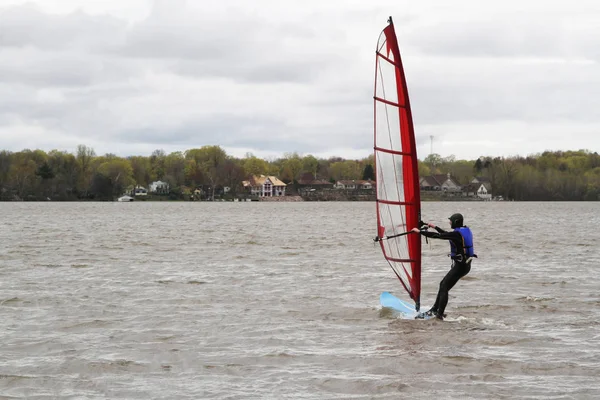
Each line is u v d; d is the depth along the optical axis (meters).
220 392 14.48
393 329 20.34
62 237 60.38
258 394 14.35
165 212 144.62
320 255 43.22
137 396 14.25
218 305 24.38
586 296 26.19
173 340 18.92
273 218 111.50
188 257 41.78
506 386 14.80
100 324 20.98
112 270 34.72
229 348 18.08
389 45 21.22
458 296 26.28
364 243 53.44
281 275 32.84
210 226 82.19
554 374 15.67
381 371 15.99
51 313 22.75
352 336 19.45
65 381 15.20
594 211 157.38
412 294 22.73
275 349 17.94
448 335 19.52
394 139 21.72
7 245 50.69
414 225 21.69
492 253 44.41
